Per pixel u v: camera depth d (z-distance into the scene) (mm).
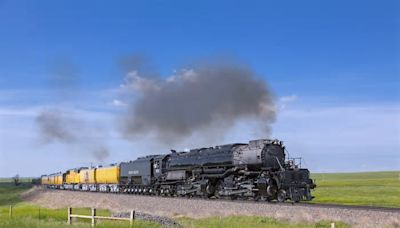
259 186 33625
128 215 30078
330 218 24750
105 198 51125
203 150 42031
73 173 85312
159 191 49844
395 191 62344
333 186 84000
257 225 24094
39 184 125875
